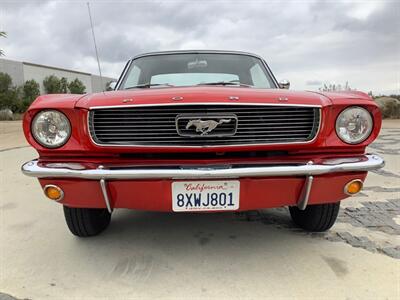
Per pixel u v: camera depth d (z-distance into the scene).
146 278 2.13
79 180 2.00
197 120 1.97
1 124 18.89
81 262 2.34
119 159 2.04
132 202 2.03
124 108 1.98
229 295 1.94
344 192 2.10
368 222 2.98
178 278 2.12
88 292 2.00
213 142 1.99
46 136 2.04
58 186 2.04
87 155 2.06
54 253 2.48
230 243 2.61
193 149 1.98
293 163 2.00
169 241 2.65
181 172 1.89
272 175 1.94
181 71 3.26
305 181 2.01
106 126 2.01
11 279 2.14
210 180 1.96
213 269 2.22
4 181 4.73
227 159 2.03
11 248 2.57
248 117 2.00
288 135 2.04
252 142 2.01
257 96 2.04
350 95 2.16
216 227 2.92
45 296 1.96
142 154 2.05
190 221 3.06
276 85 3.22
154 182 1.95
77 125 2.02
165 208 2.02
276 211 3.31
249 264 2.28
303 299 1.90
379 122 2.08
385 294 1.93
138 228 2.92
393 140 8.73
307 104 2.02
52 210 3.46
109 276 2.16
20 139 10.48
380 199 3.65
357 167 2.00
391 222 2.98
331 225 2.69
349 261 2.30
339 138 2.07
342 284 2.03
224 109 1.98
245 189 1.98
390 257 2.35
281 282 2.06
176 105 1.95
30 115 2.04
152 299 1.92
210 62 3.37
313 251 2.45
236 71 3.28
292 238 2.68
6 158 6.68
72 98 2.12
